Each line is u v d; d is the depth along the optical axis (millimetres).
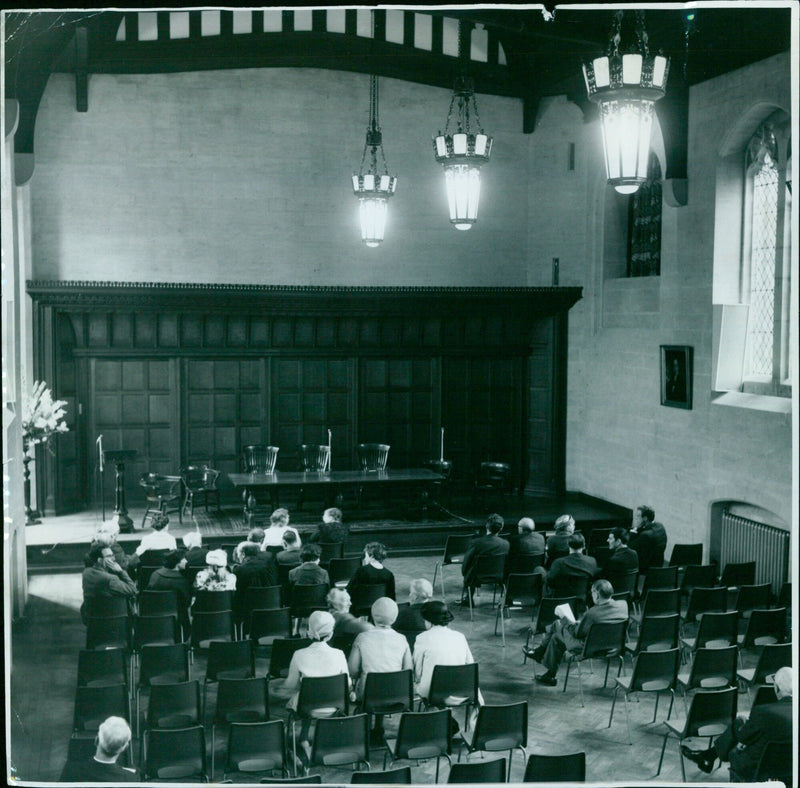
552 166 18484
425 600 8211
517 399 18922
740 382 14109
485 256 18766
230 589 9867
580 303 18359
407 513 16156
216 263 17688
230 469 17938
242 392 17938
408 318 18422
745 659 10359
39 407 12883
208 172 17547
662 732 8555
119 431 17406
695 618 10312
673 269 15164
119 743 5992
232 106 17578
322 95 17906
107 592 9766
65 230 17000
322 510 16812
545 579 11430
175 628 9453
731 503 14102
